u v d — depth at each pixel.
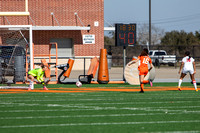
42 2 99.88
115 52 150.88
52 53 101.00
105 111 30.47
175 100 37.81
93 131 22.91
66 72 58.84
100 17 102.38
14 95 42.12
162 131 23.09
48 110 30.86
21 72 57.44
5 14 51.69
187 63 47.22
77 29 95.88
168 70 101.44
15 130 23.11
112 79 68.38
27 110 30.84
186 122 26.06
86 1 101.75
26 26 52.81
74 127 24.08
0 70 56.09
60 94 43.31
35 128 23.73
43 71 48.50
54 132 22.61
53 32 99.88
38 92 45.62
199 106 33.56
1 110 30.80
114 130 23.23
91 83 60.47
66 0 101.00
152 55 130.00
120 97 40.25
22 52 64.25
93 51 102.00
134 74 57.50
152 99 38.53
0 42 75.19
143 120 26.66
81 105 33.84
